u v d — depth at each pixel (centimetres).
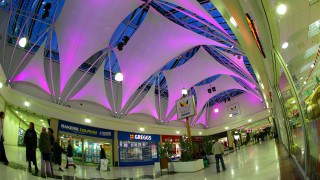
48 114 1812
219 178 822
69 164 1444
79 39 1836
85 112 2136
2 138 946
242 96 4119
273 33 521
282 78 671
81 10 1662
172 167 1370
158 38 2205
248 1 516
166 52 2345
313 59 354
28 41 1803
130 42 2205
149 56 2348
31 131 948
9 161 1016
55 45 2058
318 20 342
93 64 2183
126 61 2319
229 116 4178
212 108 4384
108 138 2384
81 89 2150
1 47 1627
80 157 2062
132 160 2569
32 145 935
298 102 430
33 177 795
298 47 411
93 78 2188
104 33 1886
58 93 2028
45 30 1781
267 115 3756
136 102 2886
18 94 1580
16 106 1574
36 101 1723
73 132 2012
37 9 1758
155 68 2488
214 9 1955
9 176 721
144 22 2092
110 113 2531
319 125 336
